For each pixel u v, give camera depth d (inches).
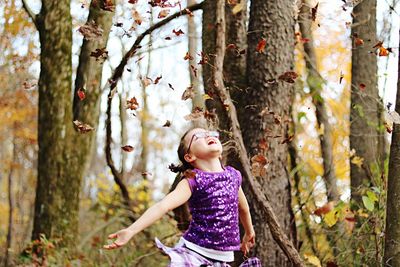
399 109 223.1
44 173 421.7
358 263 283.1
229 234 192.9
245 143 273.4
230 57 288.8
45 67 420.8
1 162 888.3
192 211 193.2
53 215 418.9
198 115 222.2
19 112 701.9
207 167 195.3
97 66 413.1
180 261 185.2
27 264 396.5
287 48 277.0
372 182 309.3
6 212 903.1
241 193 203.6
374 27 343.9
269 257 265.9
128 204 424.5
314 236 317.4
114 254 410.6
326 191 344.5
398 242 219.9
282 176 271.4
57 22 418.0
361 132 341.7
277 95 273.1
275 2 277.4
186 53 235.1
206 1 298.5
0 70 650.2
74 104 425.1
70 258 396.5
